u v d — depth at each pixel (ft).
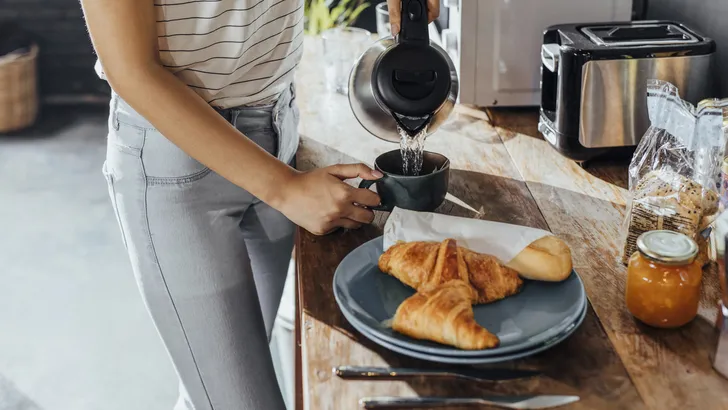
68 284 8.89
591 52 4.29
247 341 4.12
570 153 4.55
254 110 3.99
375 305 3.10
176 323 4.07
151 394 7.12
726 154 3.45
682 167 3.66
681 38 4.50
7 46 13.34
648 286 2.95
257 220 4.45
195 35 3.51
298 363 4.84
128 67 3.26
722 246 3.21
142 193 3.81
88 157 12.21
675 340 2.96
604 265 3.49
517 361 2.86
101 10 3.16
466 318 2.81
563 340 2.95
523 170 4.55
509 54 5.34
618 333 3.01
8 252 9.58
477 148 4.90
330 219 3.63
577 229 3.83
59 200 10.87
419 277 3.13
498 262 3.16
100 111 13.96
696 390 2.70
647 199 3.35
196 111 3.40
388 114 4.43
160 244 3.89
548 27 4.94
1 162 12.04
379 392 2.74
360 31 6.15
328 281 3.44
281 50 3.92
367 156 4.76
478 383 2.77
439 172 3.78
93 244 9.75
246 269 4.09
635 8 5.77
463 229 3.31
